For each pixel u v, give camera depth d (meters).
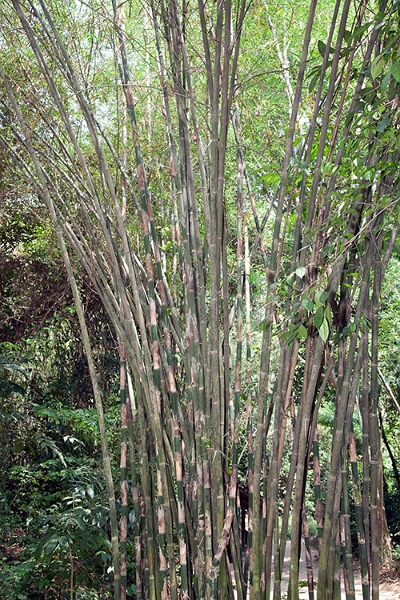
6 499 3.58
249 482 2.10
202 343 2.02
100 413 2.08
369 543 2.00
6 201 3.60
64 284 4.53
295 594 1.88
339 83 2.07
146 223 2.09
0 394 3.68
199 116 2.63
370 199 1.97
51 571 2.83
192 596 2.07
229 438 2.08
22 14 2.03
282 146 2.89
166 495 2.01
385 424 5.96
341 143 1.87
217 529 1.95
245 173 2.50
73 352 4.65
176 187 2.41
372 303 1.96
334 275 1.87
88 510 2.79
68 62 2.06
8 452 3.73
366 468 1.97
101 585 2.99
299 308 1.79
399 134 1.72
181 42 2.11
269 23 2.71
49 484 3.99
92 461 3.29
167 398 2.11
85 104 2.04
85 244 2.21
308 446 2.05
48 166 2.75
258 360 3.44
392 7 1.73
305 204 2.11
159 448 2.00
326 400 5.42
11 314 4.58
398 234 2.01
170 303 2.19
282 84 2.91
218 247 1.98
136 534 2.12
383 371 5.16
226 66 1.89
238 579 1.99
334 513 1.91
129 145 2.85
